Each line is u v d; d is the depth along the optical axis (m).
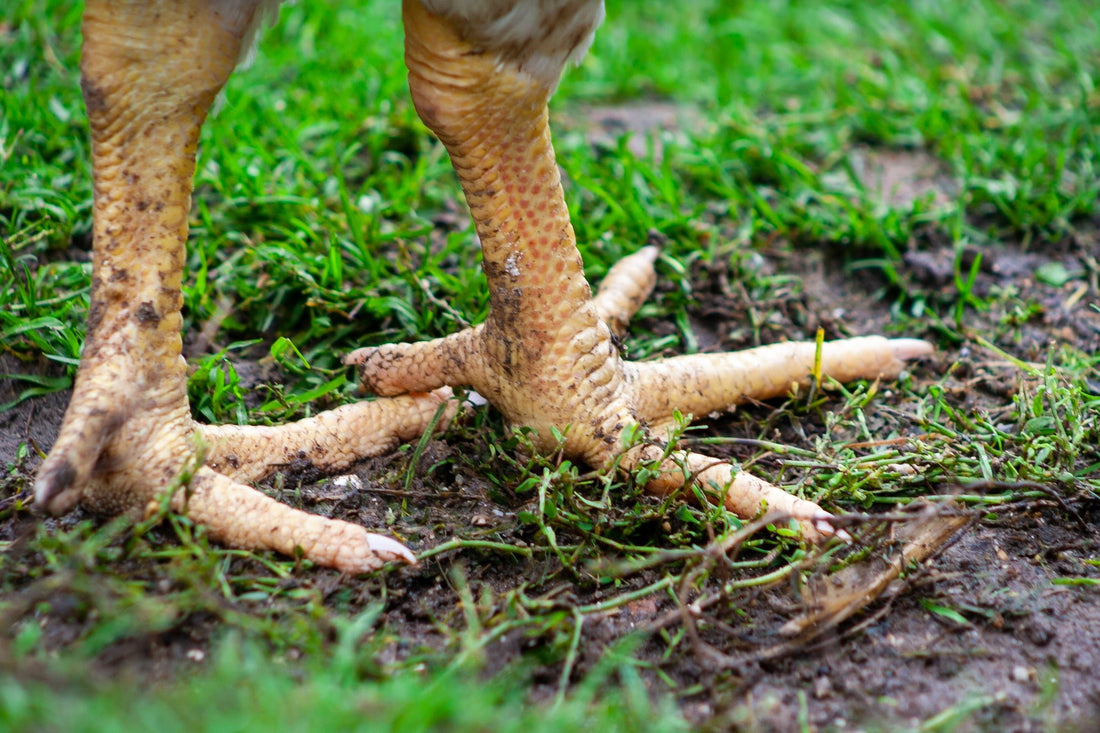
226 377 2.57
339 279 2.81
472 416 2.41
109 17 1.73
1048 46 4.61
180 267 1.90
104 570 1.83
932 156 3.90
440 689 1.58
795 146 3.88
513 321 2.07
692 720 1.72
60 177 3.11
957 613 1.94
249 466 2.14
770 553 2.01
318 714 1.48
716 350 2.89
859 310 3.11
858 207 3.48
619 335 2.76
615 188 3.39
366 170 3.53
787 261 3.29
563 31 1.83
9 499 2.10
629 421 2.15
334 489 2.20
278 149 3.46
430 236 3.24
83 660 1.69
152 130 1.81
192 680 1.69
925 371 2.81
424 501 2.19
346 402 2.49
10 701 1.43
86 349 1.86
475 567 2.03
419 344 2.26
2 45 3.78
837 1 5.08
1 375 2.44
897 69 4.38
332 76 3.96
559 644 1.81
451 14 1.76
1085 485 2.21
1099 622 1.94
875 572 2.01
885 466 2.30
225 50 1.81
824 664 1.84
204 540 1.89
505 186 1.97
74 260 2.90
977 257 2.98
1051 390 2.44
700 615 1.89
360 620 1.75
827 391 2.66
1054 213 3.36
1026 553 2.11
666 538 2.09
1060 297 3.10
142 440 1.89
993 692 1.79
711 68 4.56
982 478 2.24
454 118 1.87
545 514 2.07
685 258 3.14
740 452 2.44
